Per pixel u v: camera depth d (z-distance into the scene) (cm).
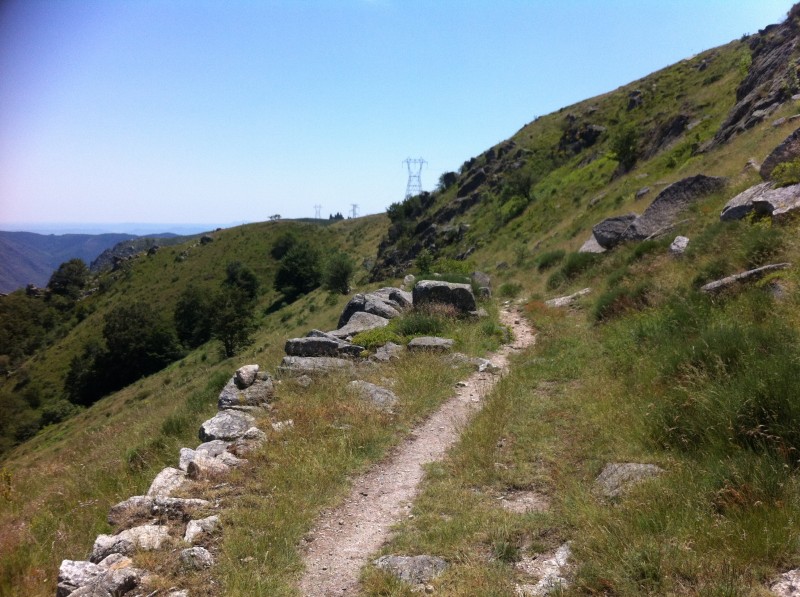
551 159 6119
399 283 3438
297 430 677
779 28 3150
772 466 393
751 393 473
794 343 543
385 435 678
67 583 390
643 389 640
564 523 424
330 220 19562
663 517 379
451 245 5678
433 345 1077
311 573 410
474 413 736
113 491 655
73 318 11988
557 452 570
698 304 820
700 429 494
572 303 1454
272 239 13175
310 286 9044
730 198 1446
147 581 391
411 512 492
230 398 827
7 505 744
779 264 798
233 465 596
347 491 546
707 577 311
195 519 475
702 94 3959
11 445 6222
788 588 289
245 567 408
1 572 461
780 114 2019
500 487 518
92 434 1378
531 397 755
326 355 1077
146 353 7800
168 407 1323
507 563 388
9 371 10231
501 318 1505
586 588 331
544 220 3975
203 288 10488
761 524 339
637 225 1730
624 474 466
